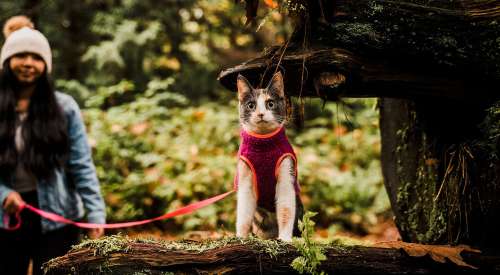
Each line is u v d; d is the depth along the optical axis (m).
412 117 3.35
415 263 2.46
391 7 2.55
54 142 3.35
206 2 9.49
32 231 3.41
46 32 8.82
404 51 2.58
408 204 3.42
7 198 3.25
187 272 2.35
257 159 2.90
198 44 9.51
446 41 2.55
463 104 2.86
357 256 2.43
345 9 2.56
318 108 8.71
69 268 2.35
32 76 3.36
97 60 8.37
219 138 7.25
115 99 8.68
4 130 3.29
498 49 2.56
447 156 3.02
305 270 2.38
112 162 6.58
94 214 3.48
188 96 9.47
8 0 8.66
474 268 2.42
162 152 6.86
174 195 6.25
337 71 2.58
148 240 2.48
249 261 2.37
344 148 7.87
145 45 8.82
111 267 2.33
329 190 6.95
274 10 2.84
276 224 3.18
